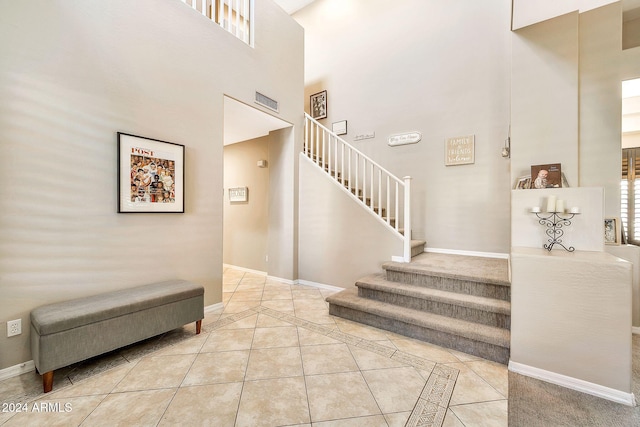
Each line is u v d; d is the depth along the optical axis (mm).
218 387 1892
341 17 5488
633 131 3889
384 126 4918
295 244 4527
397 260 3619
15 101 1957
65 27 2178
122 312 2154
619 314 1773
